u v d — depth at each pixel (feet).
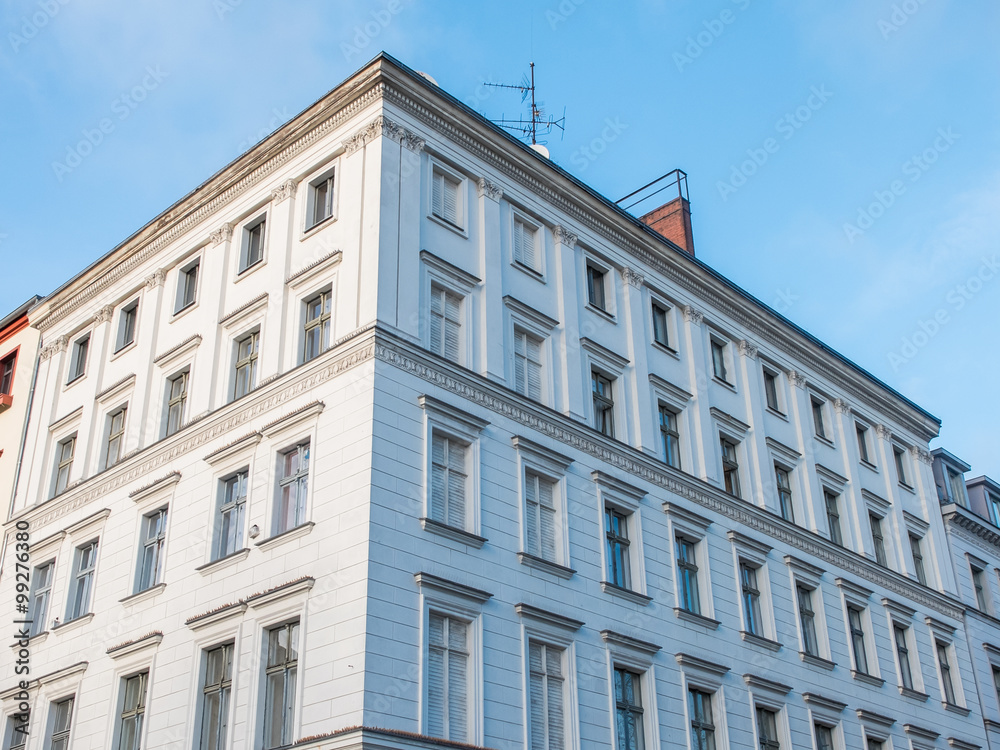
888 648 128.67
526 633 86.94
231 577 88.58
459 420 90.07
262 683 81.61
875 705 121.39
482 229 102.17
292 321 97.19
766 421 127.95
